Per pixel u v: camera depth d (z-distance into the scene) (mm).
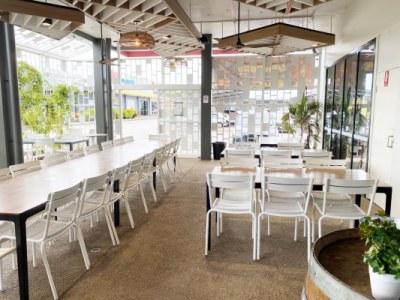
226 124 9273
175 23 5098
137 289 2535
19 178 3355
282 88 8867
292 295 2447
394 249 978
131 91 10281
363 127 5273
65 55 9594
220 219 3643
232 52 8969
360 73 5500
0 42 5055
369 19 5035
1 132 5164
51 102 8281
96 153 5105
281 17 6918
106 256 3115
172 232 3725
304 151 5125
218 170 3674
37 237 2494
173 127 9609
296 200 3352
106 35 8578
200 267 2889
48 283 2625
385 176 4344
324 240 1291
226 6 6258
